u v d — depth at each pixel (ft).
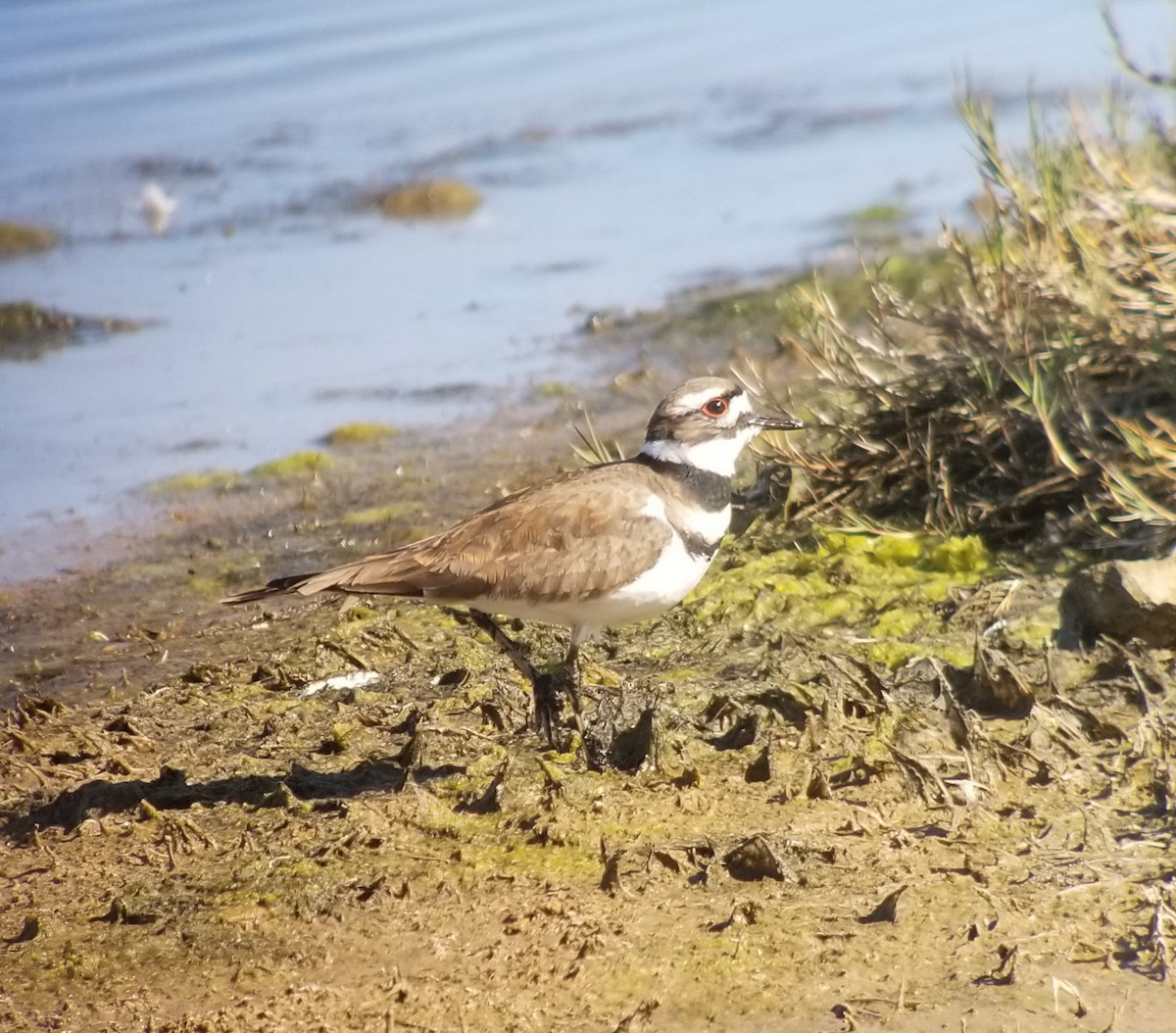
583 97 80.33
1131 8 80.12
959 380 34.35
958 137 70.28
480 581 26.04
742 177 68.23
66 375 51.62
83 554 38.50
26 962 22.43
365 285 59.16
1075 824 24.03
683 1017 20.54
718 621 31.60
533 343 52.31
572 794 25.58
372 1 91.35
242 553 38.19
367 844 24.75
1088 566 30.71
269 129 76.89
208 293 59.00
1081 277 33.86
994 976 20.85
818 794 25.21
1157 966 20.85
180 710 30.14
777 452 34.76
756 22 90.84
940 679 27.17
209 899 23.58
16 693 31.58
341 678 30.86
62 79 80.48
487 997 21.12
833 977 21.04
